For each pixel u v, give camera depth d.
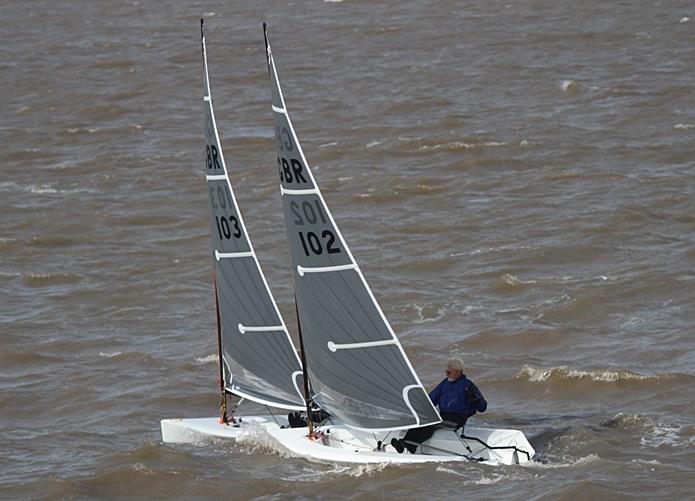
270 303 85.81
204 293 140.50
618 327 119.06
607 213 162.12
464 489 74.81
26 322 131.00
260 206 179.88
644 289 129.75
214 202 87.19
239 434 86.38
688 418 91.44
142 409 102.00
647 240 150.00
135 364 115.06
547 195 176.75
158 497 78.56
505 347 115.00
